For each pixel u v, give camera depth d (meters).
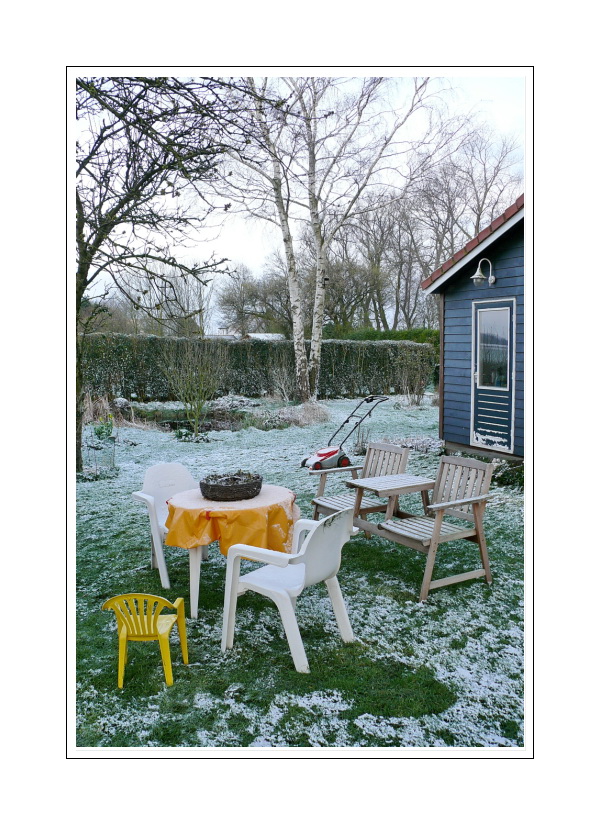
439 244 20.34
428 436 10.81
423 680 3.29
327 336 20.06
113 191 5.81
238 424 12.23
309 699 3.13
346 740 2.83
